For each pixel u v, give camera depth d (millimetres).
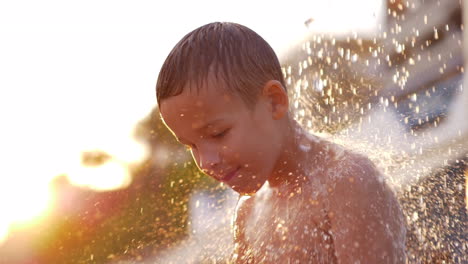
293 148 1673
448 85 2990
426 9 3248
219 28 1646
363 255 1549
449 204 1942
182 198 2641
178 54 1580
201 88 1537
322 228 1626
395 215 1629
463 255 1788
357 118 2463
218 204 2523
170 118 1583
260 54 1648
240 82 1567
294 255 1668
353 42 2908
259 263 1766
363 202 1570
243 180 1599
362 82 2809
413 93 2910
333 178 1616
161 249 2482
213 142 1570
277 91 1622
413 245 1818
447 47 3178
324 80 2535
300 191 1682
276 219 1738
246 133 1574
